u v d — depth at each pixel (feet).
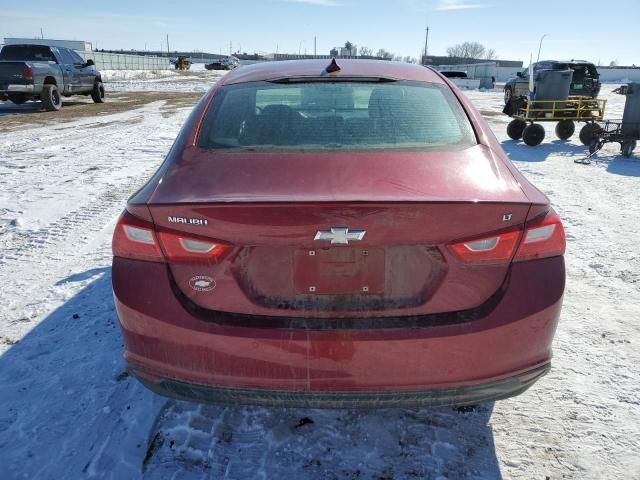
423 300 5.76
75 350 9.18
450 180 6.16
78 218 16.83
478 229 5.62
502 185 6.22
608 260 13.55
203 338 5.72
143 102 61.57
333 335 5.62
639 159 29.96
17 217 16.76
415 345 5.62
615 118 53.42
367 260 5.70
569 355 9.13
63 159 26.66
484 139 7.36
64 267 12.89
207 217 5.55
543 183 22.95
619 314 10.62
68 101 63.16
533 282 5.84
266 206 5.35
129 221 5.94
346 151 6.79
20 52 52.44
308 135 7.18
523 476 6.52
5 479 6.43
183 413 7.54
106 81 111.96
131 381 8.29
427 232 5.51
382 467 6.65
